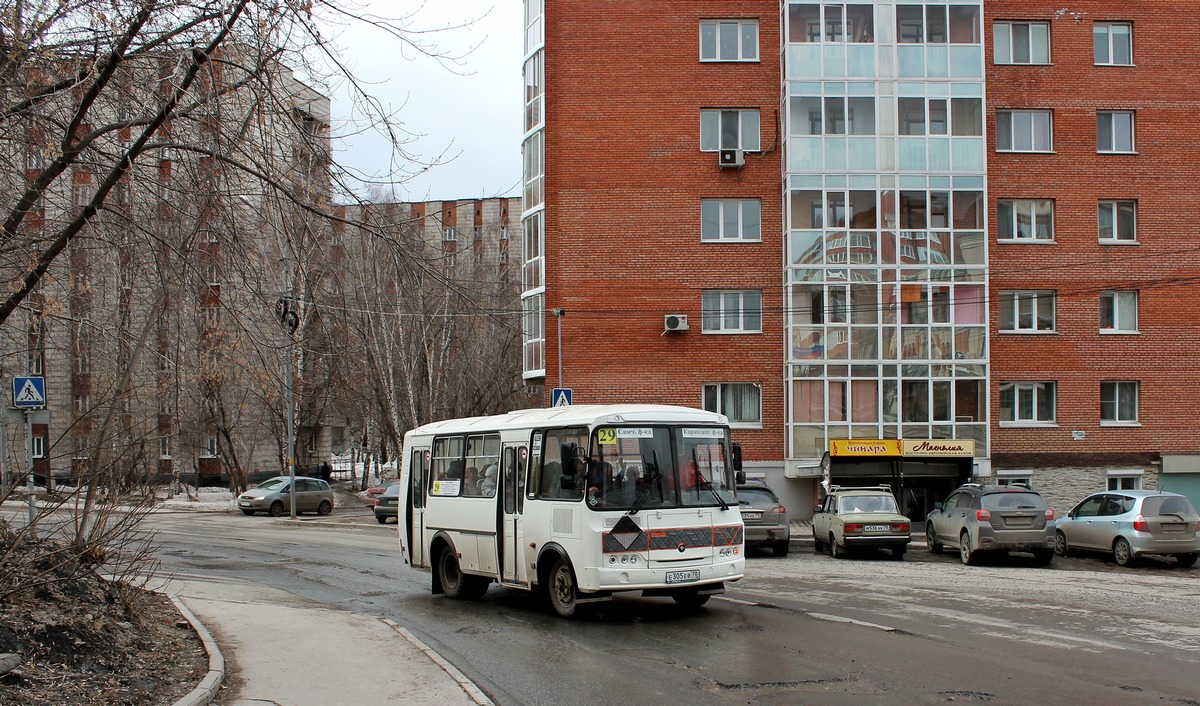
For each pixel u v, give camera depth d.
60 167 9.47
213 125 9.22
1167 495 20.47
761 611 13.25
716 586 12.80
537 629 12.27
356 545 25.55
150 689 8.45
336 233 10.18
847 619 12.39
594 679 9.31
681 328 31.28
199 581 17.48
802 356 30.69
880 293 30.75
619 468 12.59
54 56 9.15
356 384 45.84
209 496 43.84
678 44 32.19
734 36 32.38
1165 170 32.38
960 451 29.84
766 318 31.78
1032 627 11.73
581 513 12.50
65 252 10.25
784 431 31.31
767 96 32.09
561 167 32.03
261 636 11.51
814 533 24.69
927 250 30.94
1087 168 32.25
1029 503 20.86
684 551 12.62
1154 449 31.86
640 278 31.86
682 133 32.03
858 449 29.59
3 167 9.58
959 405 30.67
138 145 9.25
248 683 9.15
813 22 31.50
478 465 15.20
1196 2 32.59
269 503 38.44
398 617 13.70
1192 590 15.50
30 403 17.44
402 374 45.81
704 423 13.26
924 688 8.59
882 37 31.34
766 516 22.88
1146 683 8.68
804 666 9.60
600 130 32.06
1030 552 20.91
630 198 31.95
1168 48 32.53
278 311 10.03
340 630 11.93
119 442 11.78
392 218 9.57
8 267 9.66
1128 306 32.34
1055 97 32.28
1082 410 31.81
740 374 31.70
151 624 11.07
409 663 10.00
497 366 46.94
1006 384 32.03
